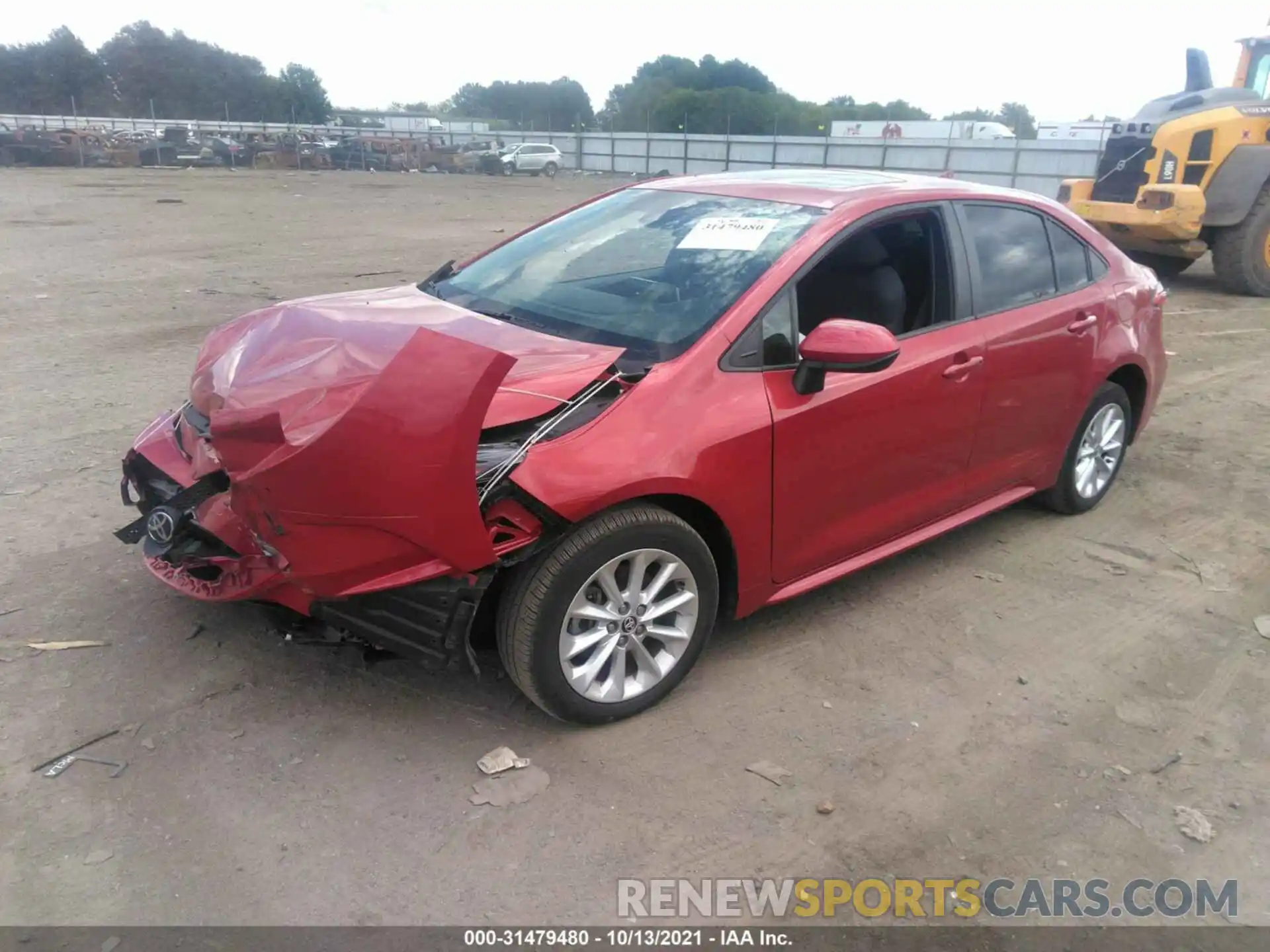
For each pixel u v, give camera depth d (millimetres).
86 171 37062
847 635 3967
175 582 3297
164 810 2838
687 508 3344
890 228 3941
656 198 4434
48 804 2838
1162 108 11547
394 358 2766
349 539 2807
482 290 4098
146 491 3588
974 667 3773
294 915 2514
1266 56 11734
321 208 23219
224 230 17516
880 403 3727
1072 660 3846
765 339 3453
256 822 2811
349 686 3447
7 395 6656
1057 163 27750
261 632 3744
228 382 3295
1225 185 10953
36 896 2527
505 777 3037
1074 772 3191
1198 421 6984
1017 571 4594
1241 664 3861
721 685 3580
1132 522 5207
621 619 3197
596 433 3051
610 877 2689
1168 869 2803
